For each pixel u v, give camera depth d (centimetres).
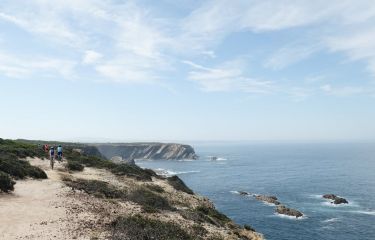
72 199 2514
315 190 11300
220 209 8362
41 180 3167
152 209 2662
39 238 1577
